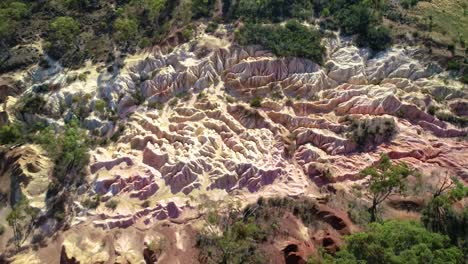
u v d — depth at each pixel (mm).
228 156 62281
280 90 72750
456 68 75250
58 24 76688
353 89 72250
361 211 56594
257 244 50938
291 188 59938
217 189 58969
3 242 54344
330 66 75625
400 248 44250
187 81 72562
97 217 55438
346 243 47250
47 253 52594
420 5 89562
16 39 78312
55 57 75125
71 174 59906
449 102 72188
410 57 76875
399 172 55000
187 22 80188
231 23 80000
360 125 67125
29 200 57250
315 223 54938
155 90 71500
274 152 64250
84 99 69000
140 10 83250
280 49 75000
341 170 62844
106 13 83438
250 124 68250
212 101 69938
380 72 75438
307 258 49844
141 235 53531
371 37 78562
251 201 57688
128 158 61438
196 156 61156
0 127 67062
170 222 55031
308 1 85000
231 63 74688
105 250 51938
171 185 59156
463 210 56312
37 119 67688
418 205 58188
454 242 52938
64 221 55500
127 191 58406
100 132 66500
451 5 90750
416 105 70250
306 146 65875
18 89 71375
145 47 76312
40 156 61531
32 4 85250
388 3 88562
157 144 64000
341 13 83062
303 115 70125
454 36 81312
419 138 66938
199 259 50781
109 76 72000
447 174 62656
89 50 76125
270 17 81625
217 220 54438
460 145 66938
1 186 60406
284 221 54344
